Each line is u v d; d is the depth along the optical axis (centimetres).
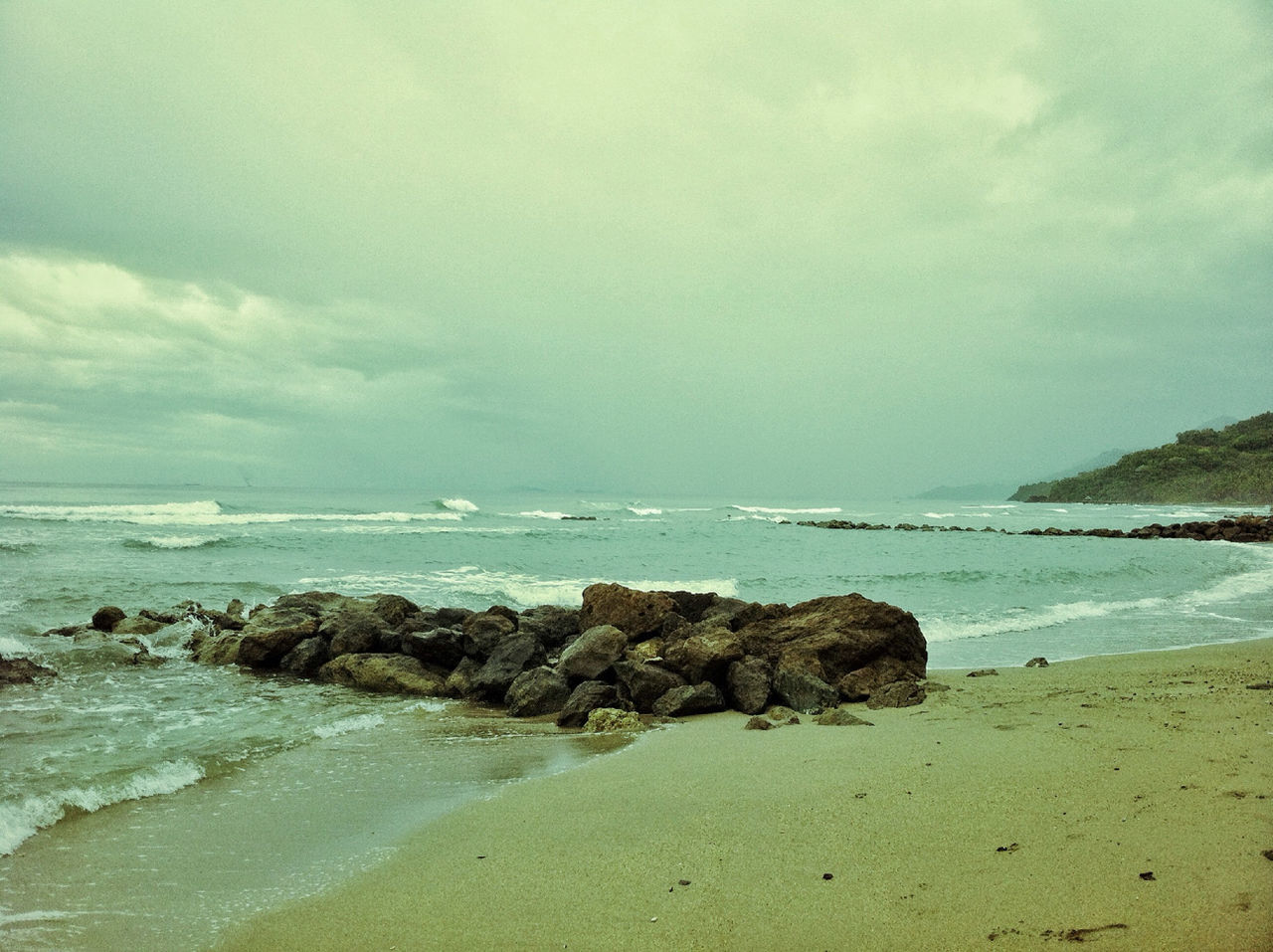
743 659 1290
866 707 1167
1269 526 6275
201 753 925
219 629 1752
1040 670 1369
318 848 644
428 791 801
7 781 788
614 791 773
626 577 3008
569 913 506
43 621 1789
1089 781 682
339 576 2786
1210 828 548
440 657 1505
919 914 468
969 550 4838
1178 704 973
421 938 482
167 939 488
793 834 621
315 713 1184
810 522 8769
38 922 511
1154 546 5316
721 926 476
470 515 7719
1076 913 448
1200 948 396
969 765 770
